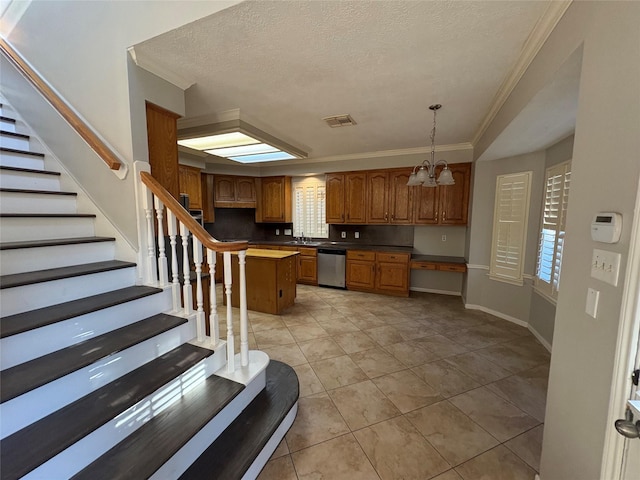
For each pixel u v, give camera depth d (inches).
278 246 226.7
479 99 99.5
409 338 126.9
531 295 136.0
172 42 67.9
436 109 108.9
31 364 51.3
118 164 72.2
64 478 43.6
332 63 76.7
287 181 235.1
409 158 183.6
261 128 130.4
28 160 91.1
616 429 33.4
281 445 68.3
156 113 82.7
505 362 106.7
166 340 69.4
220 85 89.8
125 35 70.7
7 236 70.6
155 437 52.3
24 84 94.3
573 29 49.3
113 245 83.2
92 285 70.1
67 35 81.8
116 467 46.1
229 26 61.8
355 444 68.7
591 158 43.2
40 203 82.2
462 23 60.0
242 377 71.6
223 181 227.0
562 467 49.4
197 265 72.8
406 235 210.7
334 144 167.0
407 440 69.9
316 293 199.5
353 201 206.8
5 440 43.1
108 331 65.2
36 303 60.5
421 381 94.4
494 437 70.9
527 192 135.9
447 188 179.2
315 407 81.8
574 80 58.9
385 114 114.7
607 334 38.4
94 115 80.5
